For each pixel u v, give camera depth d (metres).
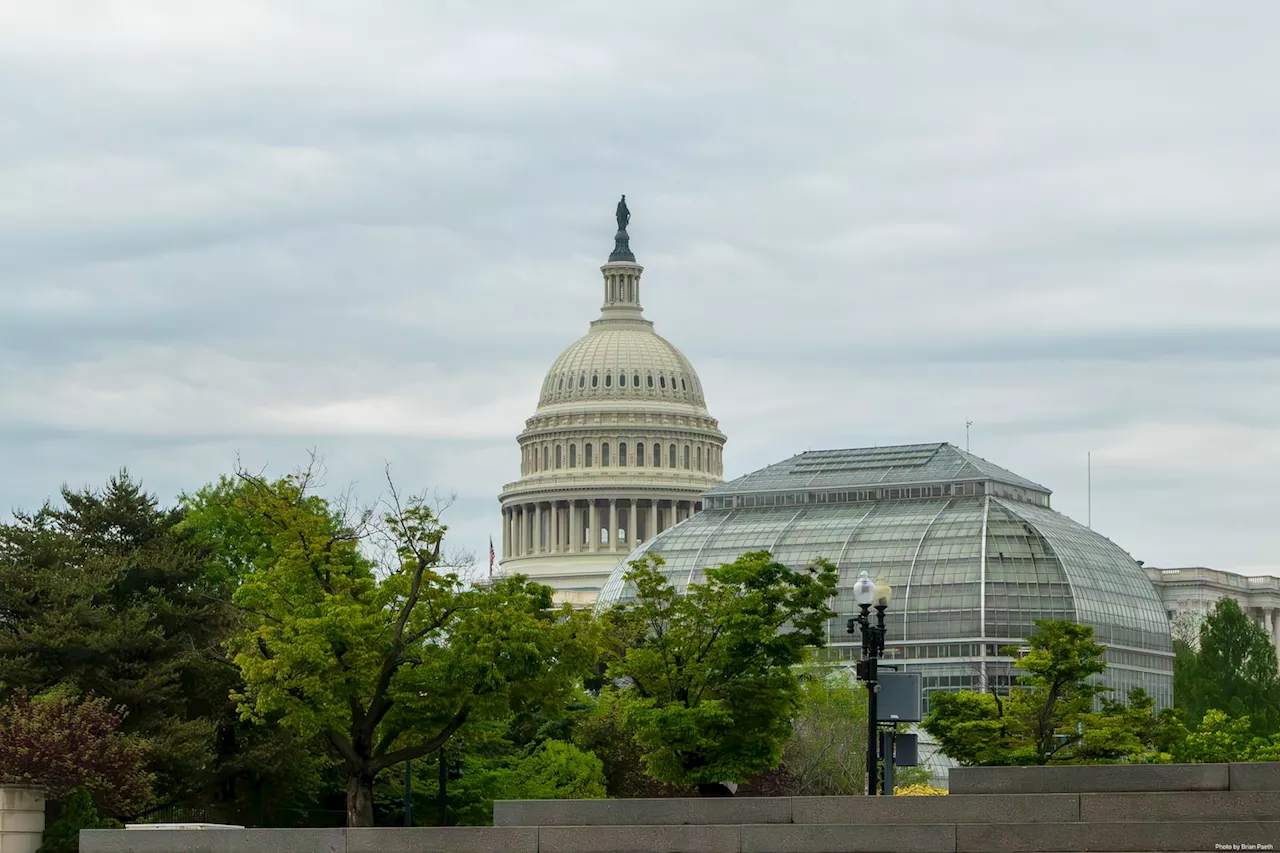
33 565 108.25
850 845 61.19
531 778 126.31
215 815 112.44
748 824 63.28
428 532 93.88
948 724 112.56
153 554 111.31
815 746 142.75
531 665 93.50
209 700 110.56
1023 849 59.50
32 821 88.62
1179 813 59.78
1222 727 135.62
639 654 106.00
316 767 116.94
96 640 103.69
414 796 125.25
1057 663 111.94
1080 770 63.31
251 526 104.88
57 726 92.50
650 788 134.00
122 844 69.19
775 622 106.00
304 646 89.38
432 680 92.06
